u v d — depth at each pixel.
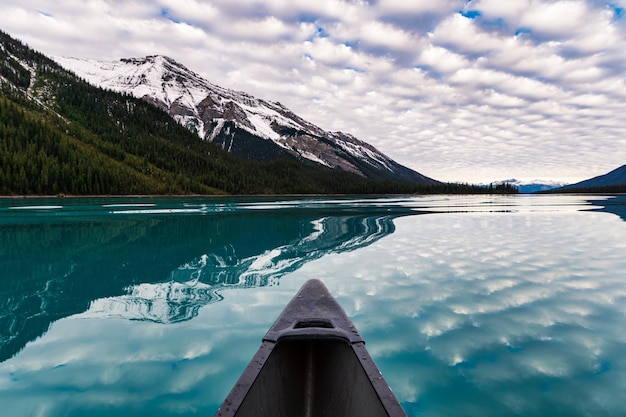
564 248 14.13
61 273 10.11
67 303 7.64
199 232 18.97
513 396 4.36
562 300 7.79
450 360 5.22
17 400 4.36
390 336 6.00
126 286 8.86
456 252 13.37
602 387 4.52
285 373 3.59
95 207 38.34
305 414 3.36
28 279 9.49
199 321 6.70
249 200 66.50
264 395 3.10
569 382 4.64
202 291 8.48
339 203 55.53
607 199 74.25
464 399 4.31
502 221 24.92
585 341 5.78
